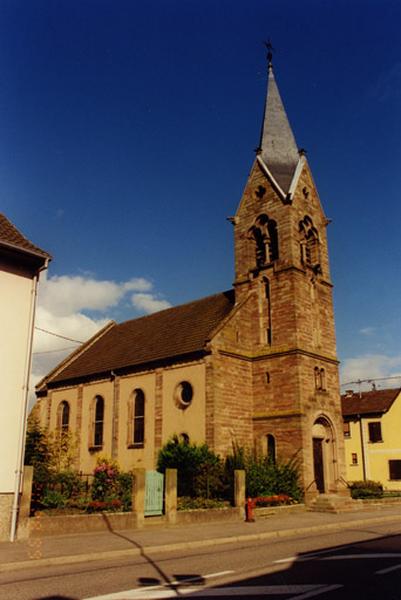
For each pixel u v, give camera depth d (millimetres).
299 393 30047
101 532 18406
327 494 29266
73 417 39344
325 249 36219
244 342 32562
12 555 13828
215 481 25062
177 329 36375
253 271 34312
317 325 33500
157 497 21078
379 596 8828
